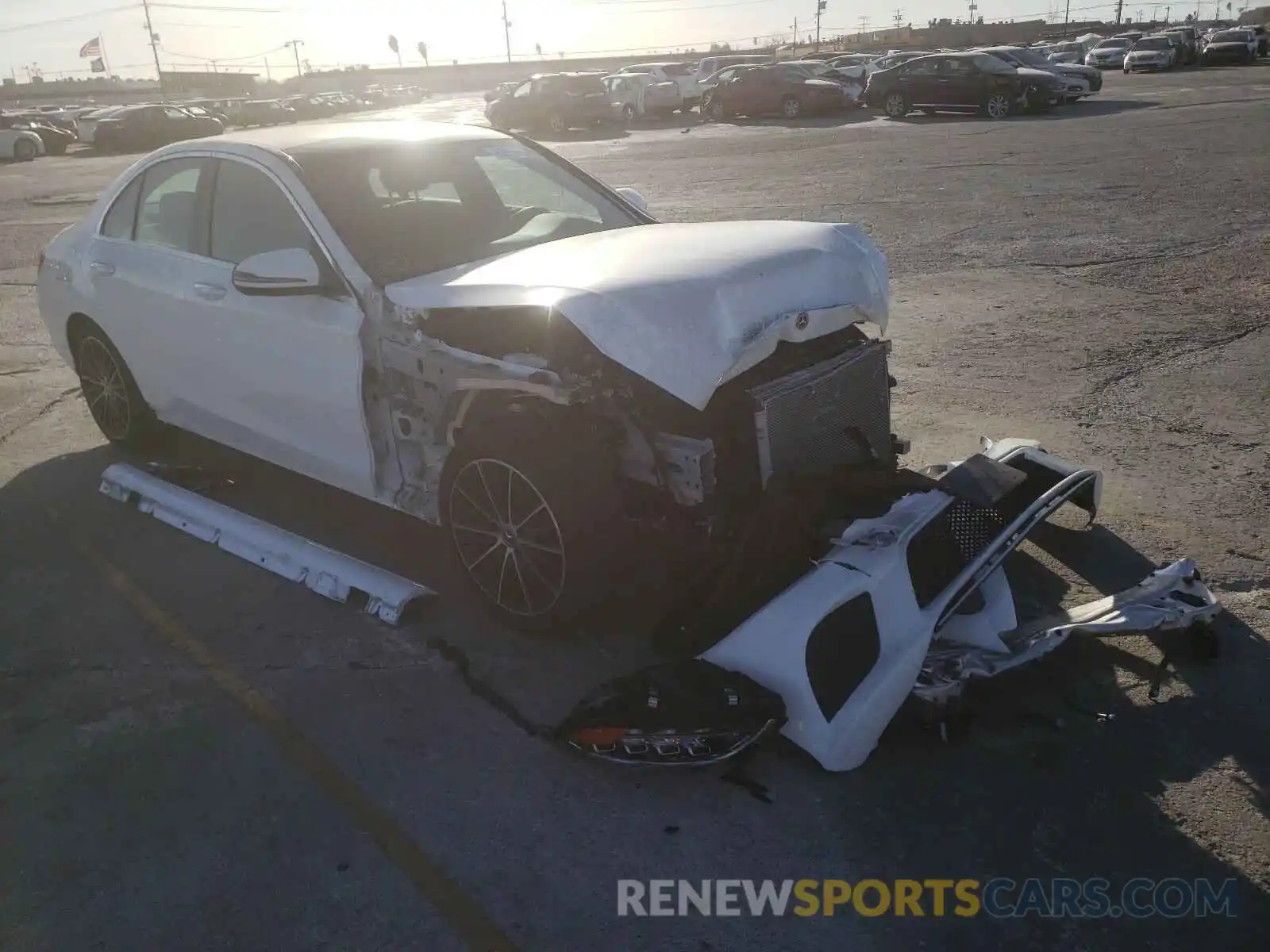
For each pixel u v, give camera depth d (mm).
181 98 82750
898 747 2906
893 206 12070
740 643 2902
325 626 3625
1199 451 4742
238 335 4094
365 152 4223
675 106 29797
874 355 3564
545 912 2396
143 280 4527
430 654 3438
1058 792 2715
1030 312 7312
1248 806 2637
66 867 2557
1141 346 6363
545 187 4578
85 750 2992
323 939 2336
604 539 3166
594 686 3232
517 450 3199
